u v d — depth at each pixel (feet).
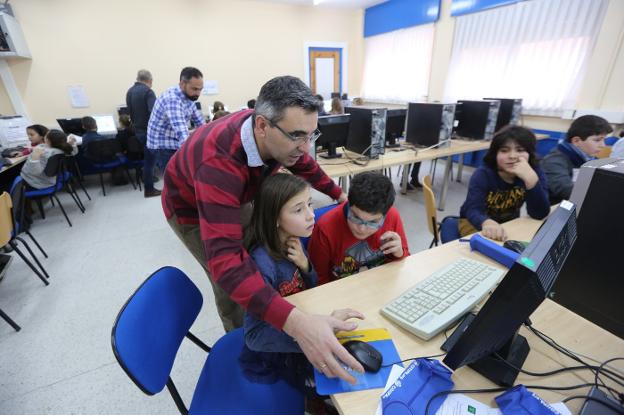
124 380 4.64
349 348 2.22
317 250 3.97
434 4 15.81
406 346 2.35
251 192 3.10
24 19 14.01
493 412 1.85
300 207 2.90
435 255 3.61
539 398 1.84
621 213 1.83
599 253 1.98
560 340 2.37
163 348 2.69
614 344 2.33
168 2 16.15
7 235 6.15
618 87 10.32
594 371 2.11
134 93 12.32
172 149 10.00
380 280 3.17
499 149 4.77
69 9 14.53
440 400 1.93
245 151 2.66
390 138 10.99
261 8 18.35
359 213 3.32
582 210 2.00
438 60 16.47
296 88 2.30
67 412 4.21
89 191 13.99
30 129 12.03
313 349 2.07
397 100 19.66
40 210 10.74
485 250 3.52
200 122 10.21
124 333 2.33
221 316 4.83
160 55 16.69
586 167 1.94
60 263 7.88
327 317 2.26
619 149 6.80
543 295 1.62
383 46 19.89
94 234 9.47
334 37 21.06
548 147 12.71
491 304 1.65
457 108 11.66
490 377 2.07
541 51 12.21
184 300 3.16
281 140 2.43
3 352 5.19
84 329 5.66
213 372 3.14
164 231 9.53
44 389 4.53
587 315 2.13
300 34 19.92
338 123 8.82
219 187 2.51
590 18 10.69
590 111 10.99
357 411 1.89
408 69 18.38
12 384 4.62
